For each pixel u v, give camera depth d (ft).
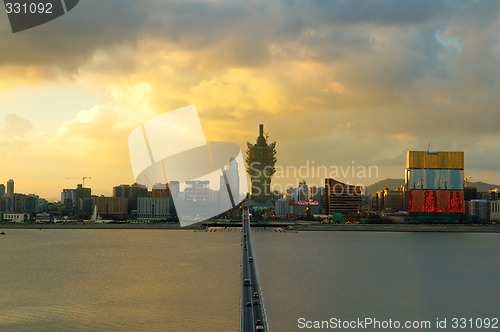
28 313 618.03
